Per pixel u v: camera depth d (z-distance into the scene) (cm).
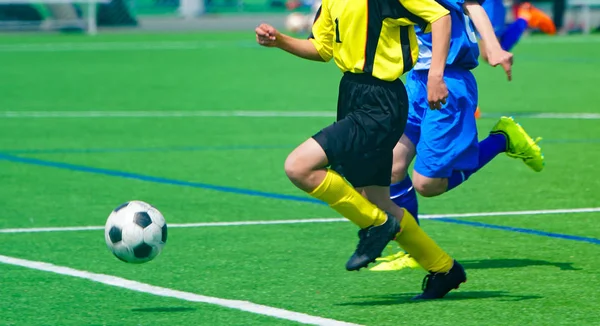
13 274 1483
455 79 1538
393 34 1250
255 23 9712
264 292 1378
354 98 1274
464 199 2156
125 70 5522
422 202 2128
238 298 1343
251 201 2131
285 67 5759
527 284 1427
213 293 1372
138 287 1403
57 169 2542
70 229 1838
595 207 2048
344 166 1282
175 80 4994
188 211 2022
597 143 2959
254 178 2414
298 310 1274
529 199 2145
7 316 1250
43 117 3600
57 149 2869
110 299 1334
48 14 9450
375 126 1250
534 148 1645
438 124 1526
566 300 1327
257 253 1641
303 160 1226
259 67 5750
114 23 9181
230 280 1451
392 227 1250
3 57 6309
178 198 2166
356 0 1252
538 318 1235
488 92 4469
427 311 1269
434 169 1534
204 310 1273
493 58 1539
